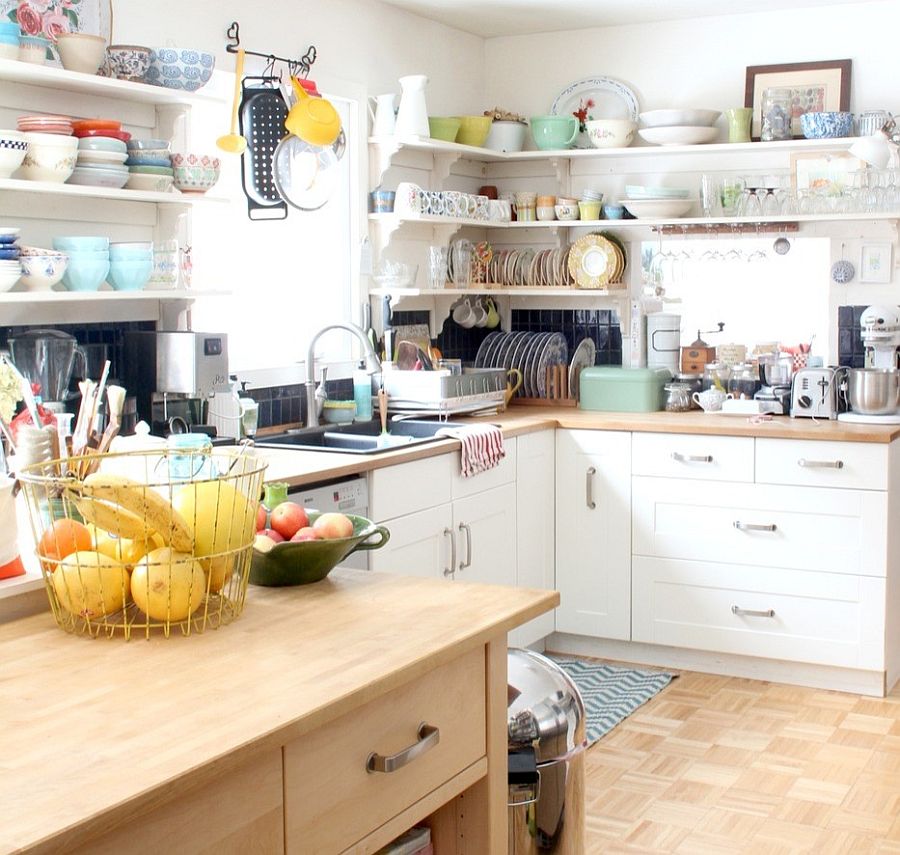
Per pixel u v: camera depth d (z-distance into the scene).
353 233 4.70
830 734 3.98
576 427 4.75
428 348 4.98
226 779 1.44
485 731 1.94
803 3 4.86
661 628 4.67
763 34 5.04
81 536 1.87
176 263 3.44
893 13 4.81
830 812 3.39
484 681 1.94
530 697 2.27
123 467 2.49
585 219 5.18
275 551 2.04
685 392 5.01
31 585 1.95
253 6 4.11
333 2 4.51
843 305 4.95
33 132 3.04
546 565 4.80
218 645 1.77
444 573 4.12
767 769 3.69
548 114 5.46
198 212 4.11
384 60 4.84
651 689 4.43
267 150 4.09
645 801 3.47
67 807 1.24
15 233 2.96
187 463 2.25
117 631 1.84
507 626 1.91
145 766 1.33
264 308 4.45
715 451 4.50
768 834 3.26
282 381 4.42
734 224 5.08
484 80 5.58
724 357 5.11
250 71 4.11
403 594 2.05
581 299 5.47
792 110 4.96
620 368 5.12
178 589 1.79
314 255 4.64
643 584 4.69
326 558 2.09
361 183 4.71
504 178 5.57
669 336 5.25
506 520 4.50
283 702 1.52
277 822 1.52
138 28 3.64
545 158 5.38
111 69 3.29
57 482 1.84
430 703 1.80
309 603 2.00
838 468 4.30
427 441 4.11
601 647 4.88
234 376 4.07
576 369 5.26
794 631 4.44
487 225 5.14
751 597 4.50
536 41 5.46
